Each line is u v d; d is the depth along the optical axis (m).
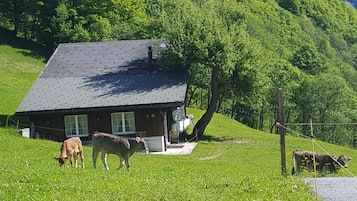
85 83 51.59
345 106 101.62
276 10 147.00
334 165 27.00
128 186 18.91
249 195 17.86
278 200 17.23
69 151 27.19
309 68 123.62
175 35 51.44
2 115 54.75
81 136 48.53
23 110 47.84
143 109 47.66
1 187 18.20
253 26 122.06
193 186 19.38
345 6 179.12
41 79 52.75
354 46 157.88
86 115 48.41
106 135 27.14
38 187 18.39
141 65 53.84
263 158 42.88
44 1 102.88
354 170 34.94
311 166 26.94
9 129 46.81
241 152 45.69
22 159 29.94
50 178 20.45
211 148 47.62
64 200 16.64
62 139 48.47
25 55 94.19
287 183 19.73
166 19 52.75
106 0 105.00
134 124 47.88
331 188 19.16
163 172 25.31
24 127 51.59
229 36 51.47
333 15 169.62
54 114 48.38
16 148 35.12
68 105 48.19
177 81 50.53
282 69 106.25
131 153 27.31
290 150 49.03
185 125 60.31
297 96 103.06
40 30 101.94
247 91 54.00
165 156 39.41
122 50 56.59
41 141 39.12
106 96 48.91
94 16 101.31
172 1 80.62
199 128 53.94
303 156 27.03
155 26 55.69
